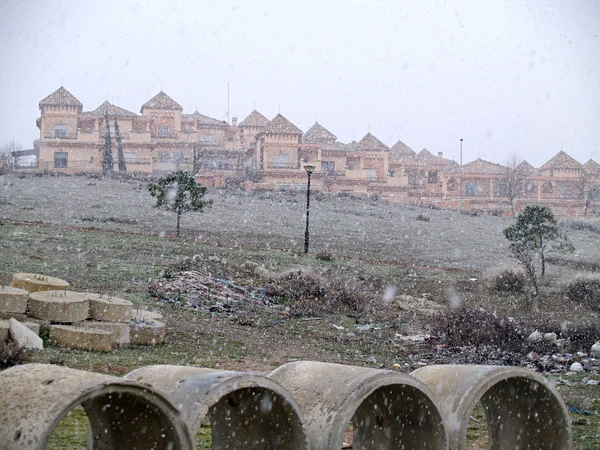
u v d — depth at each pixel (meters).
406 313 21.88
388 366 14.12
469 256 37.47
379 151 69.75
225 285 21.91
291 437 5.99
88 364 11.29
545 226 28.08
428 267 32.06
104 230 32.53
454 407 6.36
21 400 4.92
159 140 66.19
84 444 7.45
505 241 45.47
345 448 7.93
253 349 14.74
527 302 25.83
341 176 67.62
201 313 18.30
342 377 6.21
